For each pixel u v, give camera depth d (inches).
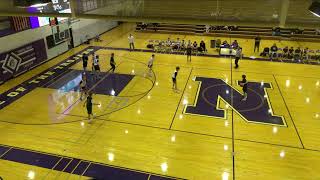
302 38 892.0
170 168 345.7
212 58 740.7
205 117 459.8
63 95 541.6
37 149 384.8
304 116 458.0
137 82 594.6
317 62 701.9
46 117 464.8
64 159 364.5
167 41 832.9
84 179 328.8
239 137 406.3
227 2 110.3
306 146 384.5
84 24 894.4
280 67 673.0
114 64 640.4
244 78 502.3
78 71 660.7
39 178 331.3
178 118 457.7
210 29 979.9
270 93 537.3
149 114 470.3
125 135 414.6
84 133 420.5
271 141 396.2
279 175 332.5
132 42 810.2
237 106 492.7
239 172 337.7
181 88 563.8
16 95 544.1
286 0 104.2
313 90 547.2
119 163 355.6
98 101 515.2
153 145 390.9
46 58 731.4
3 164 355.9
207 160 359.6
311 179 325.7
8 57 609.3
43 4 131.2
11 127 437.4
